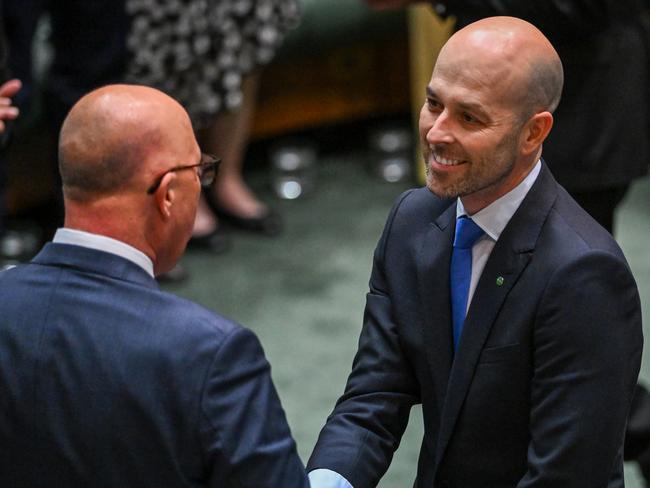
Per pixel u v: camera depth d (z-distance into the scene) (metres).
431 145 4.12
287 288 10.42
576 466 4.17
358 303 10.13
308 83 13.23
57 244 3.97
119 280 3.88
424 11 11.21
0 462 3.89
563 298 4.12
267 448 3.76
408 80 13.61
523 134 4.09
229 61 10.39
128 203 3.88
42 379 3.80
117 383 3.74
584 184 6.66
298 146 13.18
